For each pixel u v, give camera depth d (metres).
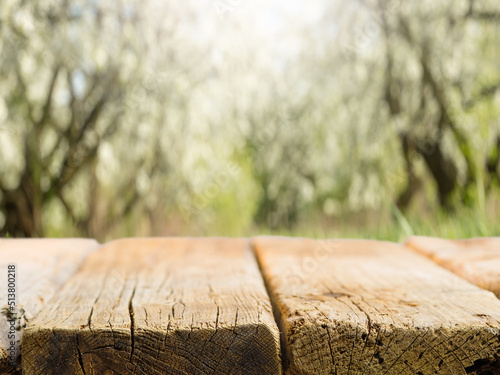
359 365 0.86
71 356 0.85
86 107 4.32
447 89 4.77
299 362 0.86
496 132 4.36
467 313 0.92
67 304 0.99
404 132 5.06
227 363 0.86
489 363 0.87
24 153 4.24
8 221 4.26
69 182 4.36
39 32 4.01
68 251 1.46
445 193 4.58
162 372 0.85
